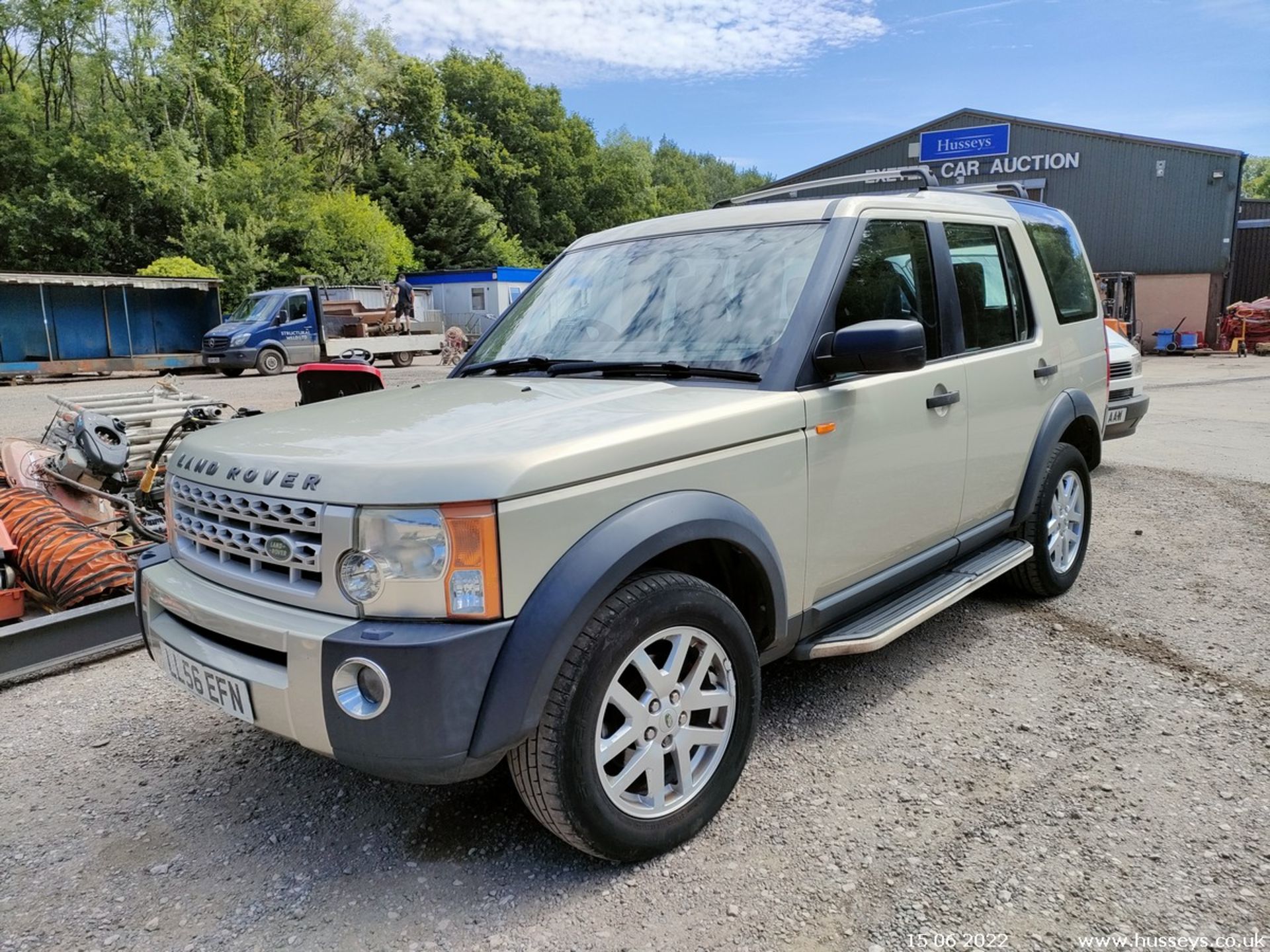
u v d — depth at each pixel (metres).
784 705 3.44
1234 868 2.39
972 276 3.83
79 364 19.94
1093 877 2.37
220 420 5.92
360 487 2.12
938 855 2.49
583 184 67.62
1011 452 3.99
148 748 3.28
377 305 27.30
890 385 3.18
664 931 2.22
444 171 51.56
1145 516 6.23
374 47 50.06
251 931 2.27
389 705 2.05
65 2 35.66
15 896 2.44
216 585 2.45
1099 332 4.85
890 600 3.39
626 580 2.40
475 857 2.56
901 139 30.98
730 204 4.26
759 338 2.97
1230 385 15.52
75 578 4.18
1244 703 3.37
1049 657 3.84
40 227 31.44
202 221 31.95
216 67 40.31
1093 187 28.39
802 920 2.24
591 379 3.07
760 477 2.69
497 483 2.09
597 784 2.29
